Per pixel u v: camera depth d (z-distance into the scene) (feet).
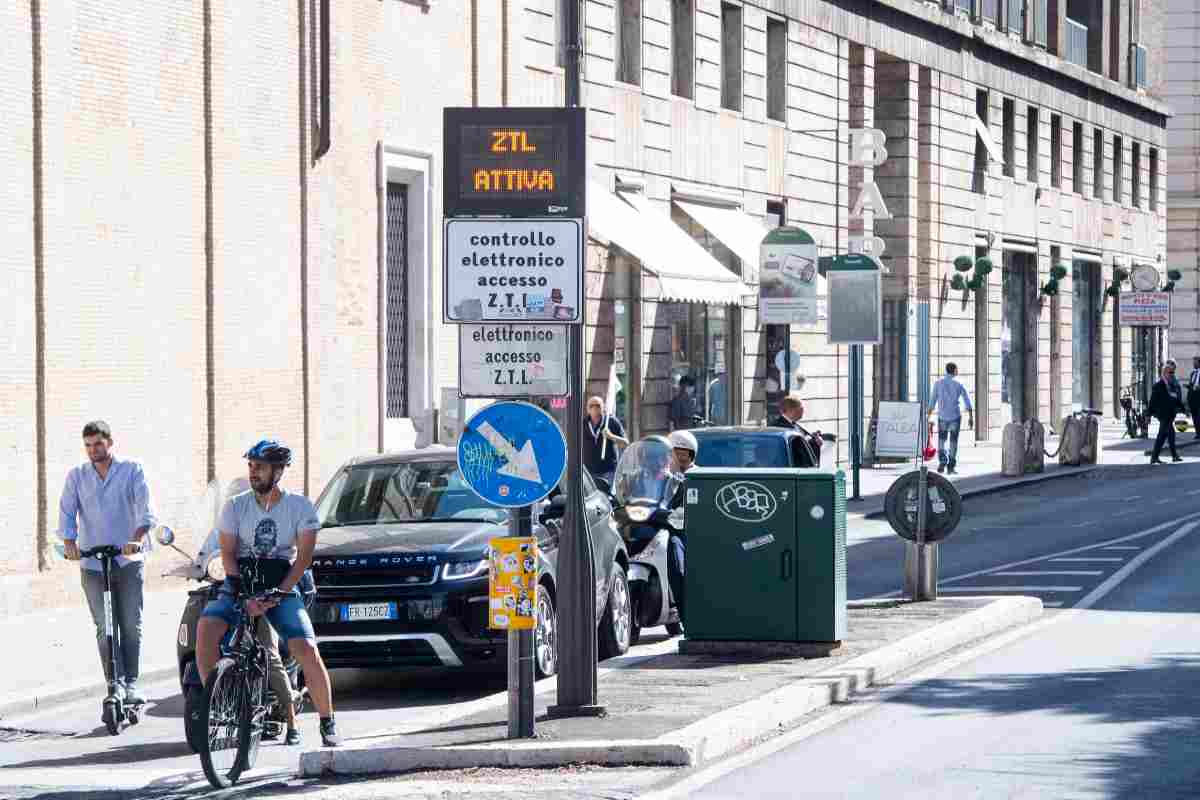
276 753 113.70
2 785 104.68
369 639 133.90
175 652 157.79
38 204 186.29
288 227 226.79
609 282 311.47
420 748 104.22
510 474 108.58
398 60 250.78
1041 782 97.30
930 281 450.30
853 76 413.59
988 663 144.66
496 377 109.29
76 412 191.21
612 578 150.20
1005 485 359.66
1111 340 600.80
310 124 230.48
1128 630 164.86
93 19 193.88
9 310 182.60
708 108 346.54
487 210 108.78
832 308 303.07
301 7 228.63
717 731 107.65
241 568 108.06
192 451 209.87
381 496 146.82
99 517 127.54
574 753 103.71
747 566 142.82
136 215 200.44
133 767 110.73
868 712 122.01
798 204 384.06
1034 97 526.16
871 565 229.25
